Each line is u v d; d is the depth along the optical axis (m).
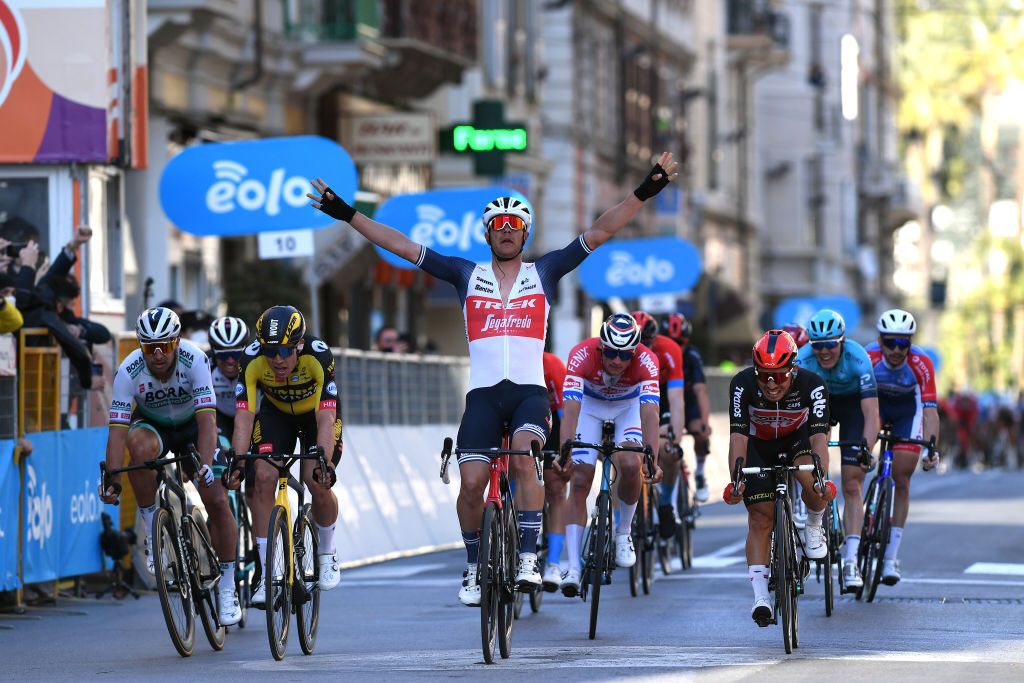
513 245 26.19
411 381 53.28
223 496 29.02
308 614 28.23
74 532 35.91
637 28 121.50
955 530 51.19
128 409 28.62
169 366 28.28
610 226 26.28
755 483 27.78
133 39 44.50
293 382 27.94
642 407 31.56
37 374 35.31
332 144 44.34
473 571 26.08
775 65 152.12
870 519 34.84
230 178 44.47
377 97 76.12
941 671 24.39
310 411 28.45
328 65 66.69
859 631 29.53
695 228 129.00
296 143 44.31
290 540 27.41
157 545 27.17
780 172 163.62
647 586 36.38
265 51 64.38
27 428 34.94
